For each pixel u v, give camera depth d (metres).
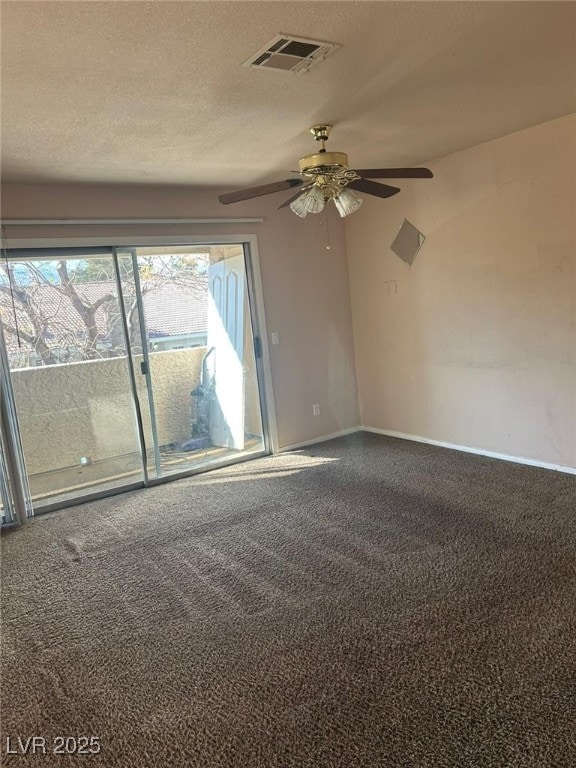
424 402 5.30
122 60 2.20
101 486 4.79
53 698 2.28
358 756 1.85
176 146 3.47
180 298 5.00
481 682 2.13
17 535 4.03
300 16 1.99
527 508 3.65
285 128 3.31
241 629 2.63
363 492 4.23
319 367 5.76
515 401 4.49
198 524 3.93
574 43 2.47
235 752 1.92
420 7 2.02
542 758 1.77
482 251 4.50
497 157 4.25
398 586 2.86
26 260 4.30
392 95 2.91
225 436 5.32
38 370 4.43
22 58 2.11
